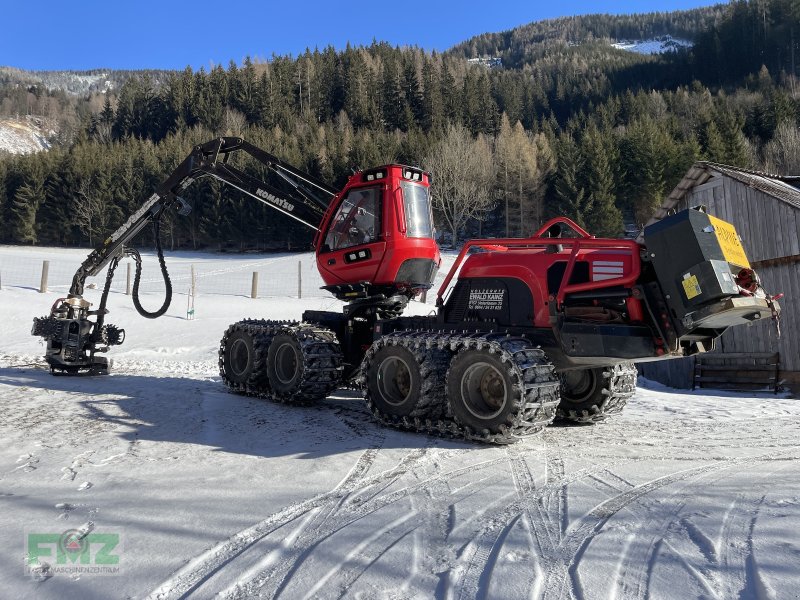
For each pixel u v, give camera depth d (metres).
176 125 97.38
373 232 6.62
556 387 4.93
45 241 60.75
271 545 2.67
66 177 60.25
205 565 2.47
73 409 6.21
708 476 3.96
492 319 5.53
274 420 5.92
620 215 50.81
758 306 4.42
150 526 2.91
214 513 3.12
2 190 59.53
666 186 53.88
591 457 4.57
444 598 2.13
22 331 14.92
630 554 2.50
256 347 7.29
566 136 63.59
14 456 4.36
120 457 4.37
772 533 2.67
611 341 4.77
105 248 8.67
